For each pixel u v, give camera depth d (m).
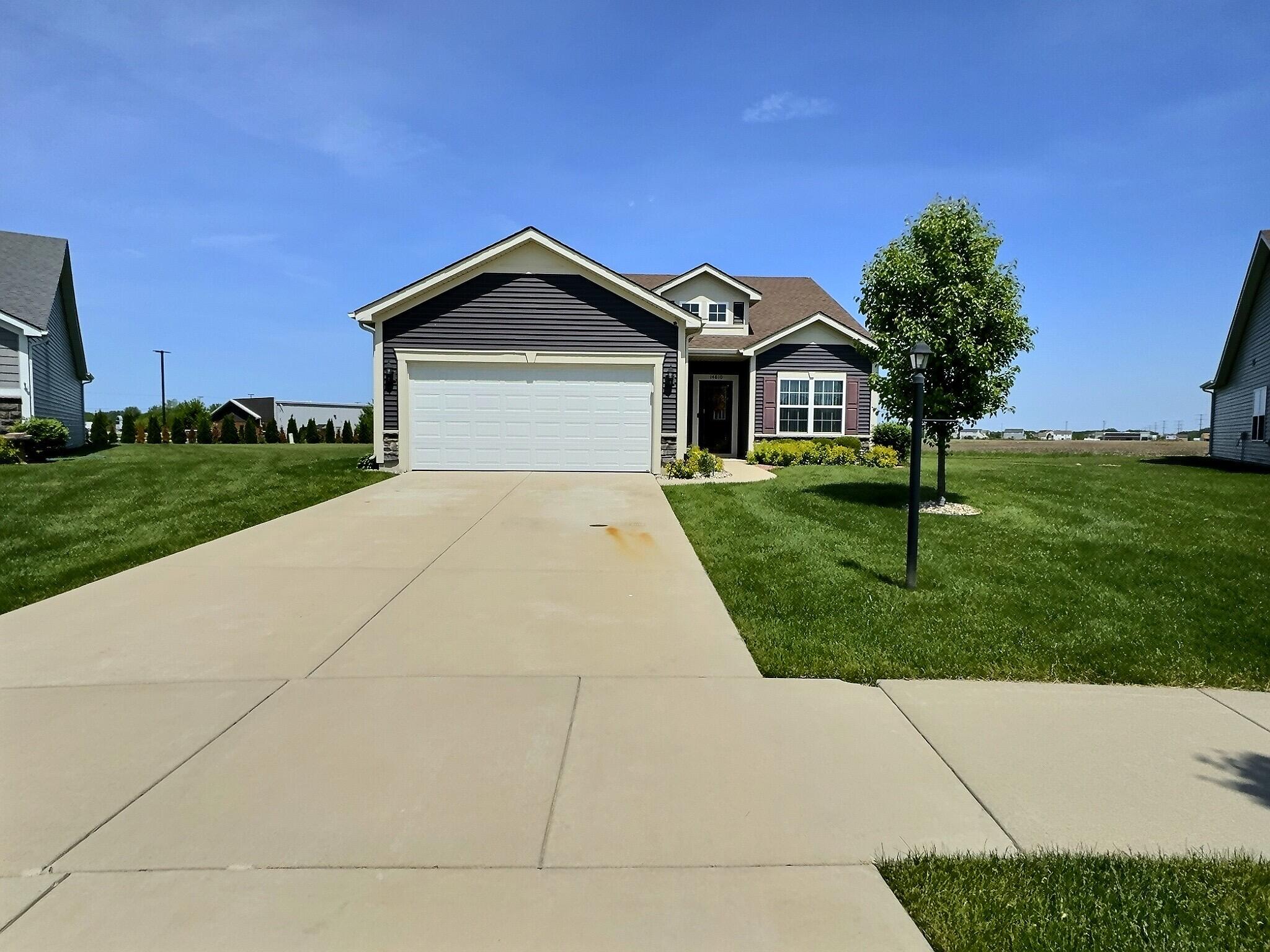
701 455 14.18
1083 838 2.87
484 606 5.79
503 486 12.40
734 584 6.38
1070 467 17.22
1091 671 4.59
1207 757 3.53
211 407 54.44
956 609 5.69
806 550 7.58
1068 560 7.19
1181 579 6.51
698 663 4.64
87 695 4.07
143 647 4.83
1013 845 2.82
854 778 3.28
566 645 4.93
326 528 8.81
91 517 9.27
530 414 14.30
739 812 3.00
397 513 9.83
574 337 14.26
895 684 4.38
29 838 2.78
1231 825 2.97
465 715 3.86
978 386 9.33
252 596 6.04
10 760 3.36
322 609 5.68
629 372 14.34
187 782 3.18
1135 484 13.15
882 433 19.03
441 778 3.24
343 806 3.01
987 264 9.35
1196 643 5.04
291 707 3.94
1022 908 2.47
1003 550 7.58
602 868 2.64
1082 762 3.47
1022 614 5.59
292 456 18.86
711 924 2.37
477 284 14.14
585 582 6.52
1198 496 11.59
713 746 3.57
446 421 14.24
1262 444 18.52
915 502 6.18
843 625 5.31
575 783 3.21
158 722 3.75
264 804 3.02
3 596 5.93
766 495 11.49
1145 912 2.46
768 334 20.39
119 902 2.44
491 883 2.55
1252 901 2.51
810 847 2.78
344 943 2.27
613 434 14.40
